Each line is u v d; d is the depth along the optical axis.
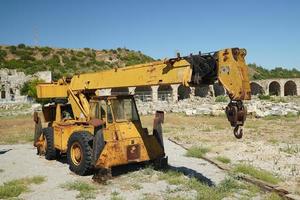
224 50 6.98
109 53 107.75
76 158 10.30
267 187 8.23
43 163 11.88
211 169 10.56
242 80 6.74
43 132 12.77
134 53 112.69
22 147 15.60
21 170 10.86
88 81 10.93
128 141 9.75
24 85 57.00
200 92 63.09
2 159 12.70
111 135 9.65
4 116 32.91
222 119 25.88
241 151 13.34
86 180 9.49
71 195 8.17
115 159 9.44
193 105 36.94
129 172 10.05
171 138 17.30
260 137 16.89
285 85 78.12
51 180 9.57
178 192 8.20
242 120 6.86
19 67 85.19
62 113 12.64
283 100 52.47
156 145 10.36
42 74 58.59
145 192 8.27
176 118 27.23
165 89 59.66
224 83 6.97
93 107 10.45
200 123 23.70
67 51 103.00
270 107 31.88
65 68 89.38
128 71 9.20
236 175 9.39
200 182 8.87
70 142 10.39
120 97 10.20
